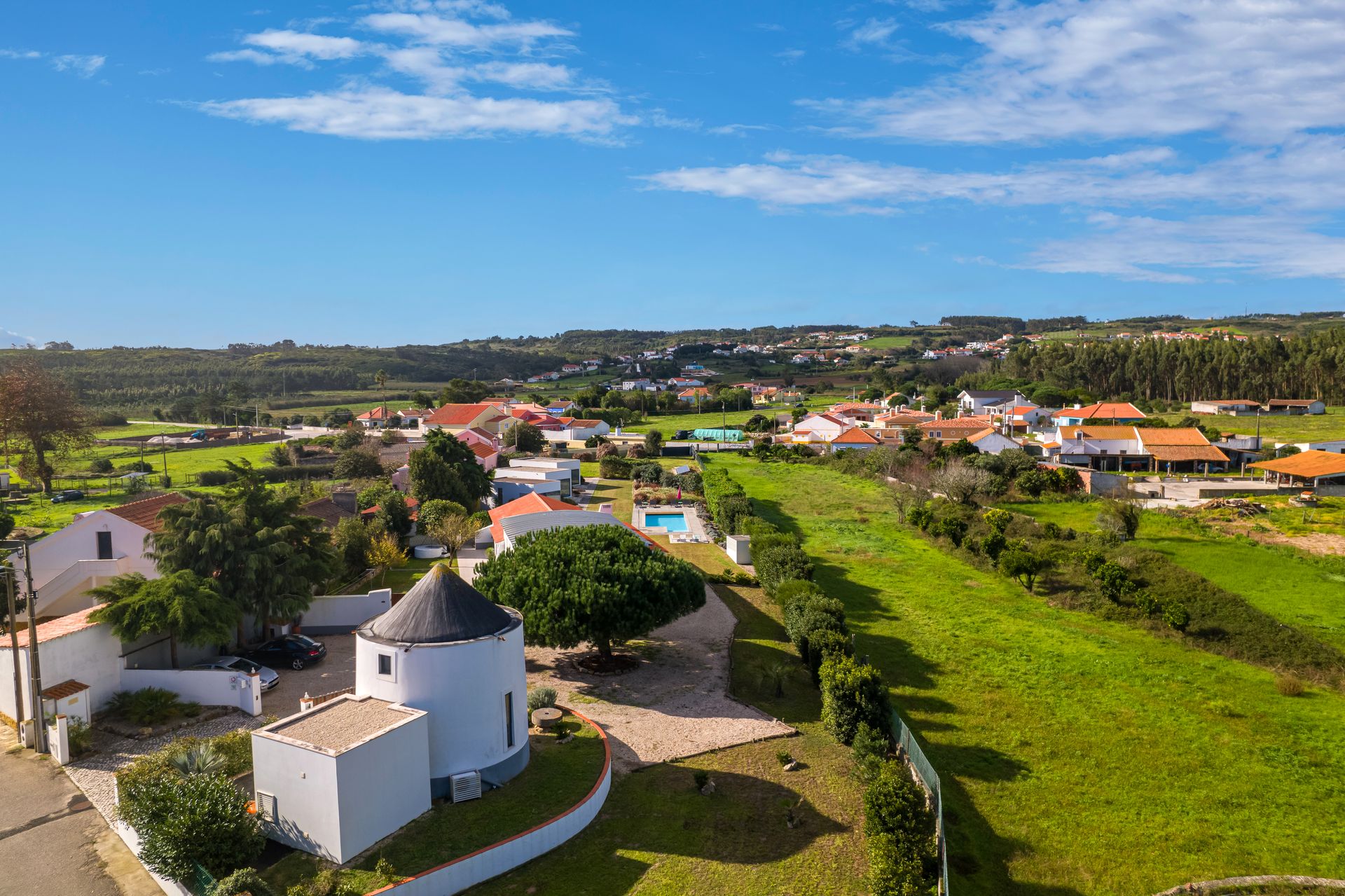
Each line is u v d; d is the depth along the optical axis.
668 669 37.34
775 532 58.97
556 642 34.22
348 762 20.88
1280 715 34.91
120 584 32.41
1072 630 44.94
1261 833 26.39
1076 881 23.80
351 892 19.05
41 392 85.44
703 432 147.38
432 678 24.23
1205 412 157.62
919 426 118.50
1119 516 62.94
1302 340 182.25
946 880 21.41
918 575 55.88
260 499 37.78
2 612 36.72
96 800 24.61
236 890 18.62
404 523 57.38
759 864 22.67
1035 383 189.38
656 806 25.48
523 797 24.50
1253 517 69.19
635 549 38.72
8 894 20.06
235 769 24.52
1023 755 31.05
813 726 32.12
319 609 40.91
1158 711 35.00
